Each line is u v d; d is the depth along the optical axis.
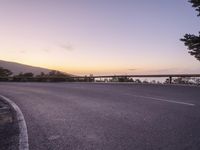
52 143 6.09
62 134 6.85
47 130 7.32
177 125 7.29
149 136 6.34
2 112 10.80
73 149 5.62
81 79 41.91
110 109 10.43
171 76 27.03
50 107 11.55
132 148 5.52
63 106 11.72
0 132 7.30
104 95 15.72
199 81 24.30
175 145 5.61
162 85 23.08
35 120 8.77
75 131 7.11
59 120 8.62
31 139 6.46
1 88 24.94
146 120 8.09
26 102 13.63
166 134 6.45
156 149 5.41
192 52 29.89
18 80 50.97
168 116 8.53
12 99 15.23
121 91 18.06
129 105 11.30
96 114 9.45
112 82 31.81
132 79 31.91
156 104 11.27
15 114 10.06
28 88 23.88
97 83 30.23
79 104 12.17
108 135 6.58
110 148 5.59
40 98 15.24
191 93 15.52
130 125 7.53
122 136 6.44
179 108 9.98
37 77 48.88
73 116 9.23
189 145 5.57
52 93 18.12
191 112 9.06
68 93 17.72
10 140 6.43
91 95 15.95
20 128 7.66
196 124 7.32
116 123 7.87
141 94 15.66
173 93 15.80
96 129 7.25
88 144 5.93
